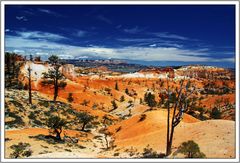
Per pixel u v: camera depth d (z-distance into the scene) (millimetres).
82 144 46094
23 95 70812
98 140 53156
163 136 40219
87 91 121188
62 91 110500
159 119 55656
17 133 42344
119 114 106562
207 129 35438
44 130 48875
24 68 103500
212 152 26922
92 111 83312
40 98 76062
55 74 79312
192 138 34375
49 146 38344
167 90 31516
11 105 54969
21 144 34844
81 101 109438
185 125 41812
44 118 56969
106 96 124625
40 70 107250
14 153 30484
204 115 89688
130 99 153250
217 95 128125
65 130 53656
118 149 40438
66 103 81438
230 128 33781
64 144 41938
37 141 39406
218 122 36906
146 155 31391
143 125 54406
